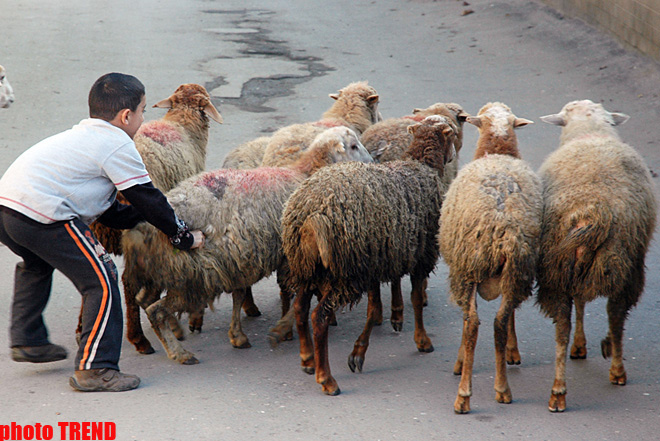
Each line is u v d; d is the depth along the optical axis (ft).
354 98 29.45
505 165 19.17
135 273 19.80
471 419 17.34
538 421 17.25
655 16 50.29
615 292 18.08
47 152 17.69
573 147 20.18
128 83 18.30
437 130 22.36
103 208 18.61
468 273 18.08
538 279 18.56
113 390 18.34
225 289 20.36
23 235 17.53
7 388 18.38
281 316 24.39
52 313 23.52
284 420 17.11
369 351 21.71
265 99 48.98
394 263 19.86
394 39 67.51
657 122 42.45
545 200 18.84
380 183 19.61
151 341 22.30
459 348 21.79
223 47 63.98
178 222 18.65
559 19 65.62
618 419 17.34
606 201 17.71
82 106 47.24
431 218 21.06
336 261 18.53
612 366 19.26
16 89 50.19
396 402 18.25
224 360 20.88
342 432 16.57
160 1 88.94
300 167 22.26
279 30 72.02
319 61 59.52
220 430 16.48
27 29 69.72
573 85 50.47
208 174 20.75
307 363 19.99
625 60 52.65
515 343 20.56
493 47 62.18
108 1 88.33
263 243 20.49
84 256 17.94
